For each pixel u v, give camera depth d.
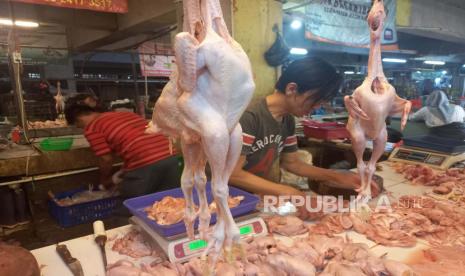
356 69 8.34
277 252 1.25
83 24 4.93
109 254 1.34
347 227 1.54
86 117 3.12
